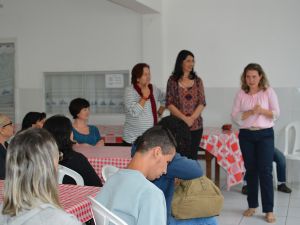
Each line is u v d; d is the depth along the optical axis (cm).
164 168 172
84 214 200
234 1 562
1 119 311
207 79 577
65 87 632
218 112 575
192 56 427
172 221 220
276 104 389
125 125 428
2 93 660
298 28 543
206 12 572
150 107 423
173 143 172
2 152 297
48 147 137
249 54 561
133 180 160
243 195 493
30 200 131
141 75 418
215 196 222
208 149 464
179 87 428
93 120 620
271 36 553
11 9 643
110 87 612
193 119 422
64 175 261
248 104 393
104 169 249
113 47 607
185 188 224
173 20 584
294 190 516
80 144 389
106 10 606
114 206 158
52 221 127
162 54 585
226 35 568
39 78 640
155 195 156
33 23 636
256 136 388
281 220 400
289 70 550
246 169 407
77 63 623
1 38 649
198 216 221
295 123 533
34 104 645
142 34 590
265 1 552
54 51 631
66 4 621
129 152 349
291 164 557
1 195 212
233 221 398
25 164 133
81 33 618
